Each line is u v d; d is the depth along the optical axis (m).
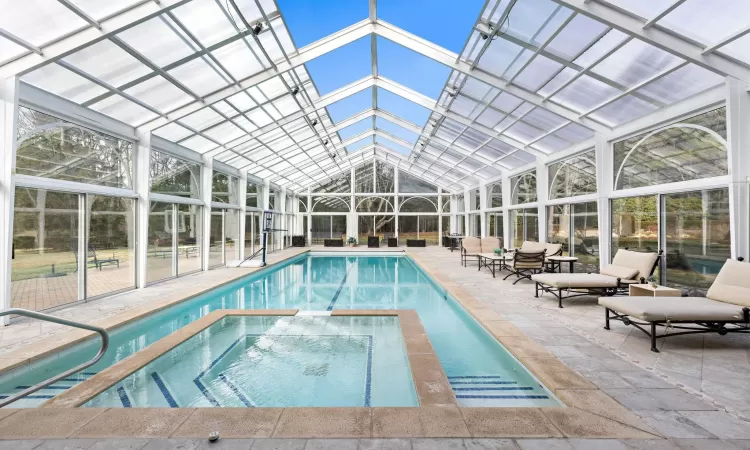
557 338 4.39
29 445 2.23
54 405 3.13
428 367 3.68
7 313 2.39
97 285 6.96
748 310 3.96
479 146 13.17
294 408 2.64
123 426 2.42
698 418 2.52
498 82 8.12
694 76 5.48
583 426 2.40
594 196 8.52
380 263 14.79
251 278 10.72
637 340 4.32
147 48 5.76
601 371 3.38
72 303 6.40
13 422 2.48
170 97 7.32
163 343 4.68
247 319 6.02
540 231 11.24
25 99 5.34
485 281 8.92
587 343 4.21
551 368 3.44
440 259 14.41
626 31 4.93
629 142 7.54
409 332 4.99
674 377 3.24
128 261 7.84
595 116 7.77
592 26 5.50
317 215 23.09
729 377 3.24
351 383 3.80
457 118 11.27
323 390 3.64
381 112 14.71
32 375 3.95
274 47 7.53
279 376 3.98
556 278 6.35
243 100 8.87
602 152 8.05
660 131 6.71
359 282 10.15
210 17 5.76
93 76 5.80
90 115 6.61
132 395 3.56
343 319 6.03
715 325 4.09
